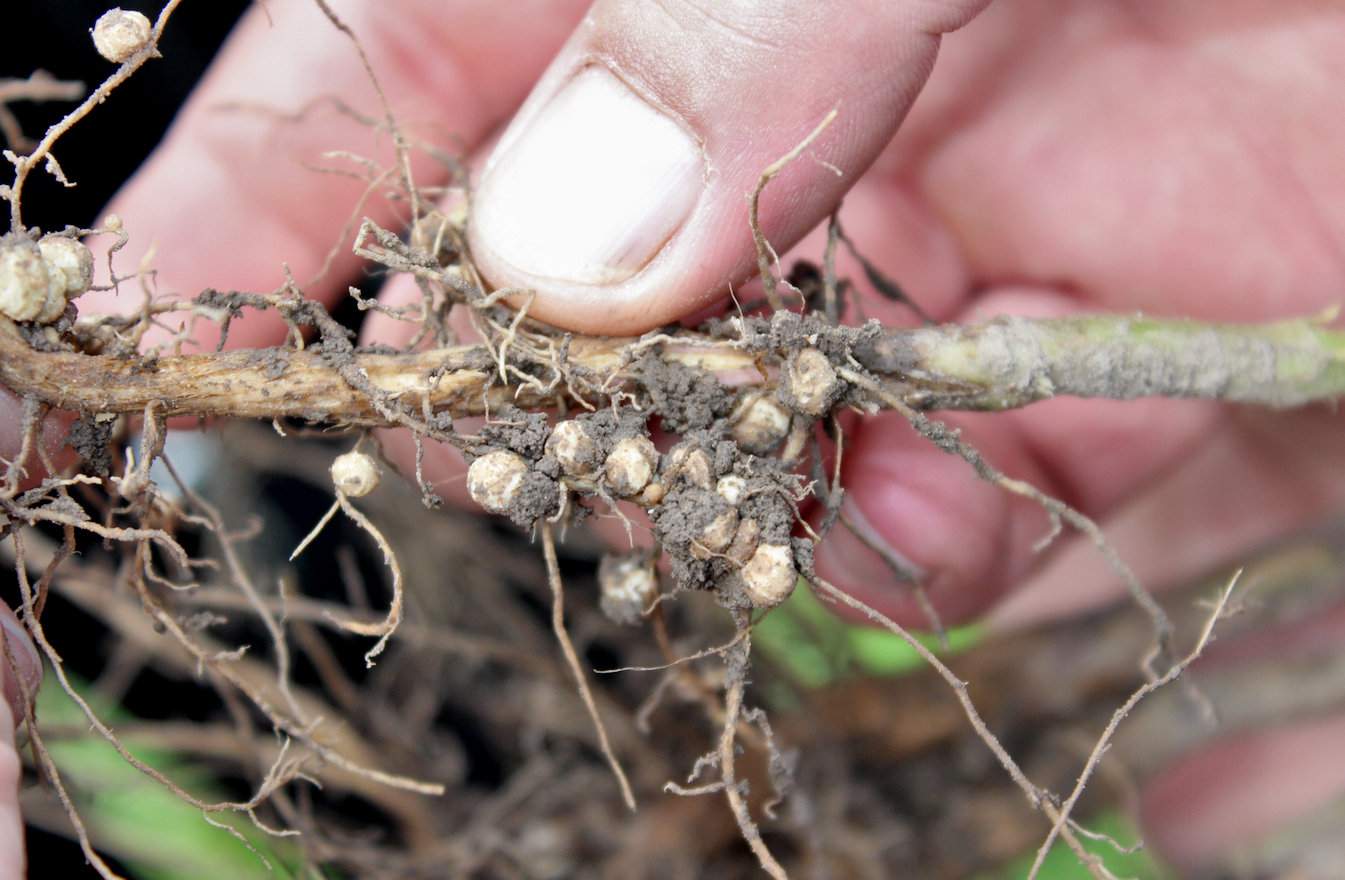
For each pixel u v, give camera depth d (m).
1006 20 0.21
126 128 0.22
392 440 0.21
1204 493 0.24
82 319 0.17
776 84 0.17
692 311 0.18
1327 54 0.21
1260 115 0.21
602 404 0.17
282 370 0.17
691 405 0.17
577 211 0.17
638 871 0.22
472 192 0.18
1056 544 0.23
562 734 0.22
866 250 0.22
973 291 0.23
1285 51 0.21
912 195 0.22
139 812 0.21
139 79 0.22
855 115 0.17
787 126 0.17
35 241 0.17
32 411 0.17
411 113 0.21
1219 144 0.21
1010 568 0.22
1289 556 0.21
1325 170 0.22
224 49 0.21
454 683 0.23
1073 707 0.21
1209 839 0.21
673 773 0.22
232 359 0.17
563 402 0.17
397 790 0.22
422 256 0.17
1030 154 0.22
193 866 0.21
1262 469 0.23
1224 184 0.22
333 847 0.21
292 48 0.21
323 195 0.21
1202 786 0.21
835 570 0.21
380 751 0.22
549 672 0.22
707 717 0.22
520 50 0.21
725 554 0.17
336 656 0.23
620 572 0.18
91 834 0.20
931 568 0.21
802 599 0.23
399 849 0.22
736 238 0.18
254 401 0.17
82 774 0.20
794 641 0.23
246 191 0.21
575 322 0.17
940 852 0.21
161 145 0.21
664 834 0.22
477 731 0.23
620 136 0.17
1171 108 0.21
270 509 0.23
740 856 0.22
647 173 0.17
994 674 0.22
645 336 0.17
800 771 0.22
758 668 0.23
